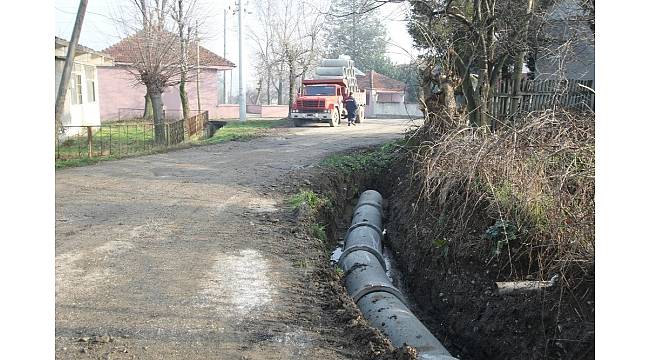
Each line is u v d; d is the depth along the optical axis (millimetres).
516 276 6113
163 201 9219
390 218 10883
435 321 7160
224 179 11195
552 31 12445
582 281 5297
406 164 12266
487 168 7008
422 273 8016
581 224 5406
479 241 6871
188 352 4262
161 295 5348
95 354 4152
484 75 11539
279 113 42281
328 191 11086
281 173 11906
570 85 12508
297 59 34062
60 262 6203
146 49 22188
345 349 4445
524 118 7590
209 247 6891
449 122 10414
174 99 35906
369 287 6422
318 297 5504
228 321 4832
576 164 5863
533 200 6090
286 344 4469
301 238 7469
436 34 11820
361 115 28859
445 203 7938
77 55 20828
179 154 14836
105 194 9648
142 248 6773
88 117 24016
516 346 5629
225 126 25922
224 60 37656
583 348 4938
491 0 11352
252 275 5992
